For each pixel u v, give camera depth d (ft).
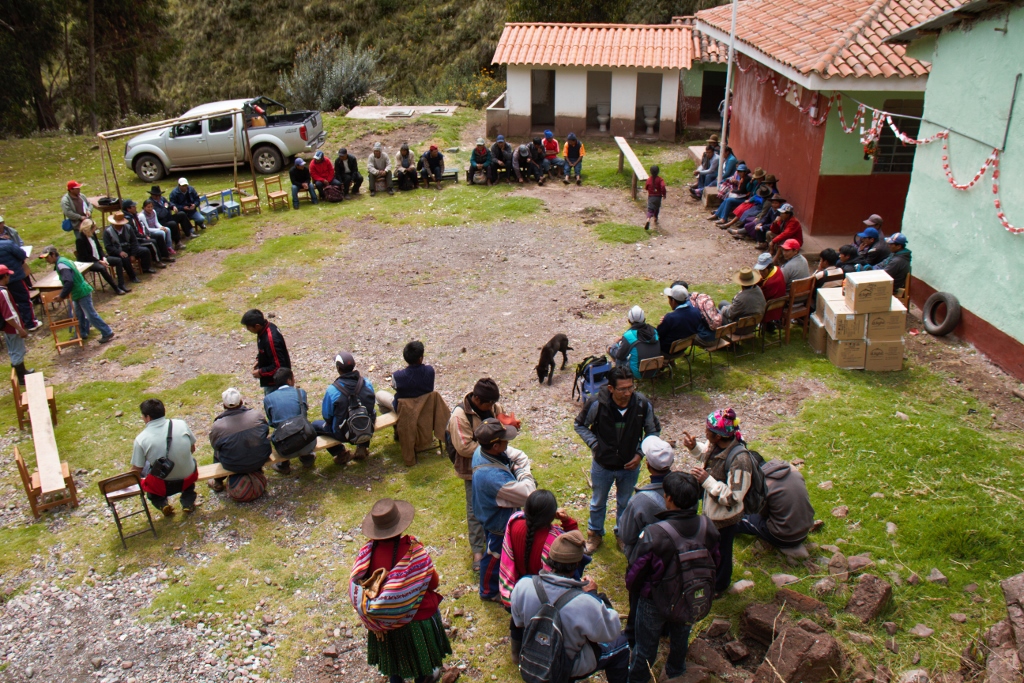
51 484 23.95
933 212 35.19
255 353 35.24
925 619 18.57
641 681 16.38
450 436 20.66
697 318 29.32
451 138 71.77
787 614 18.40
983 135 31.12
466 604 20.07
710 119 80.28
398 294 40.70
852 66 40.01
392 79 112.57
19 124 96.99
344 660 18.60
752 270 31.22
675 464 25.36
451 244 47.70
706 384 30.50
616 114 73.20
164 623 19.90
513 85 72.08
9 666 18.86
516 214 52.60
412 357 25.62
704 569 14.97
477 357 33.71
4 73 91.30
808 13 50.34
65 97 107.34
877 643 17.87
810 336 33.35
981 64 31.14
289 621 19.85
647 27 76.07
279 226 51.83
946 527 21.20
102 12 101.19
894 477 23.70
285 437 24.88
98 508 24.86
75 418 30.22
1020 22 28.53
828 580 19.62
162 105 117.19
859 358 31.07
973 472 23.76
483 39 110.01
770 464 21.04
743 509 18.01
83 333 37.29
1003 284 30.32
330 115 80.64
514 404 29.86
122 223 42.73
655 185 48.14
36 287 36.04
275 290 41.52
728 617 18.86
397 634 16.16
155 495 23.39
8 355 35.63
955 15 31.89
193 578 21.42
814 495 23.16
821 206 45.65
